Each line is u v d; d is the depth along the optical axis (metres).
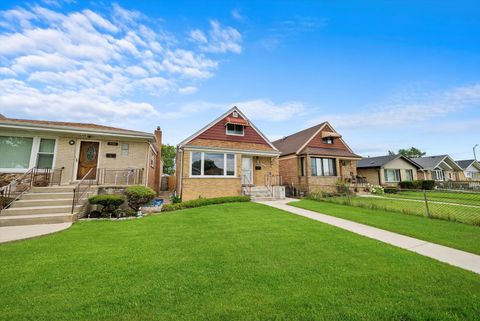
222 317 2.52
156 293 3.03
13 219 6.99
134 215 8.96
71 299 2.85
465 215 9.53
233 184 15.31
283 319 2.51
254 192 15.93
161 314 2.57
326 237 6.01
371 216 9.22
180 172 15.38
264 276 3.60
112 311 2.62
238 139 16.58
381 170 26.23
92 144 11.65
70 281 3.35
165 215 9.26
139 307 2.70
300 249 5.00
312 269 3.90
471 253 4.93
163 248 4.98
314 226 7.32
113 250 4.80
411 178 27.91
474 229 7.06
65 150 11.05
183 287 3.20
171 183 25.41
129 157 12.02
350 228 7.20
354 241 5.67
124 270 3.77
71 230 6.60
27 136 10.63
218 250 4.88
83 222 7.78
